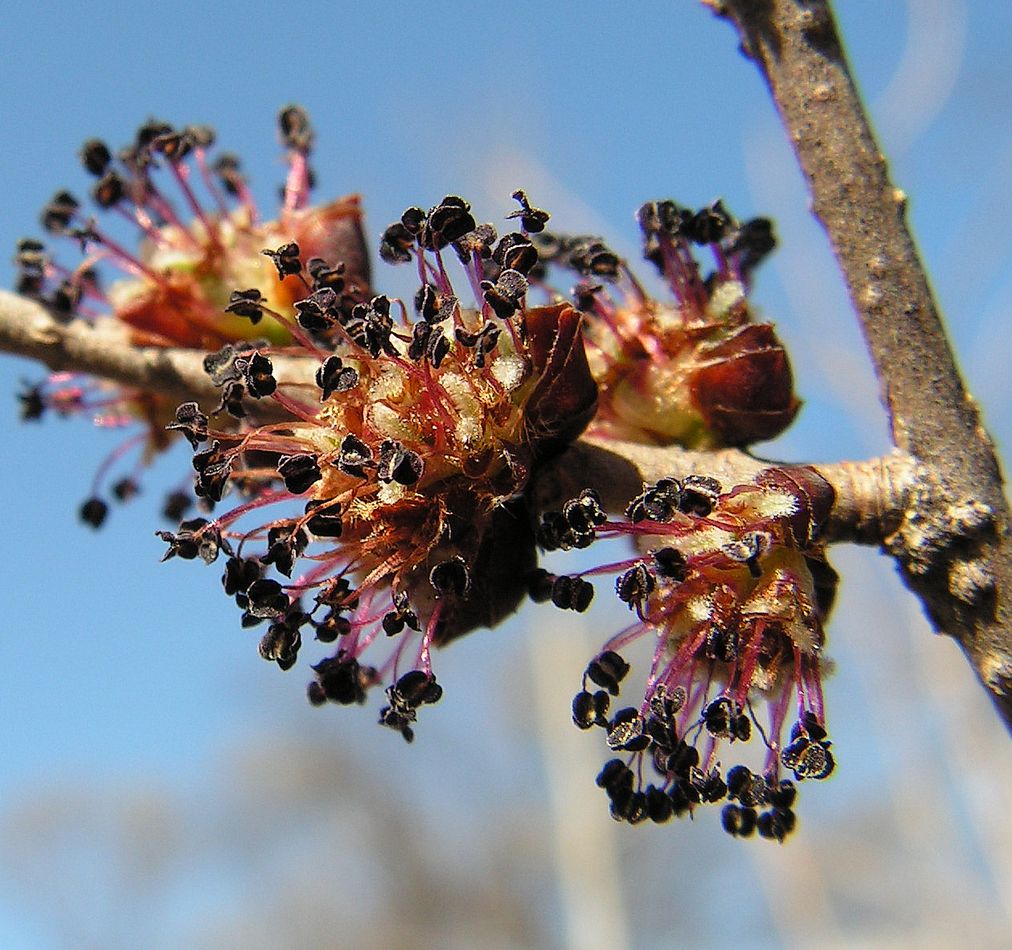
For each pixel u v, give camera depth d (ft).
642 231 0.15
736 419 0.15
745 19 0.15
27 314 0.16
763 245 0.16
